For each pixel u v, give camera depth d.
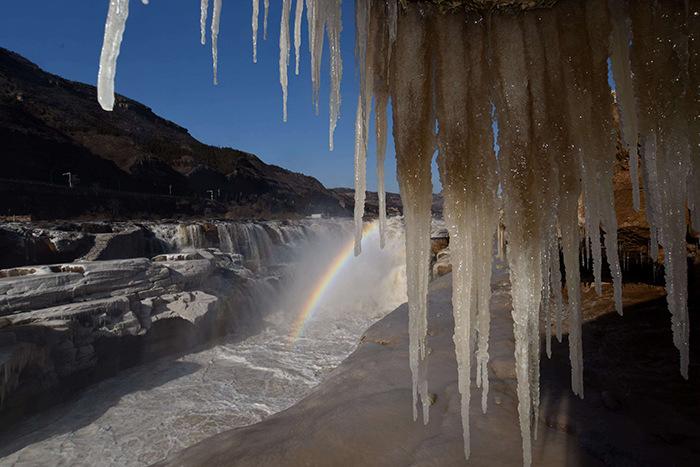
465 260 2.64
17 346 10.55
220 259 23.75
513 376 4.45
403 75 2.56
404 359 5.07
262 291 22.33
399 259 29.78
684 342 2.58
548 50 2.47
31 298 12.55
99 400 12.23
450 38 2.52
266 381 14.16
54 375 11.71
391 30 2.44
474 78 2.52
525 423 2.68
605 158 2.51
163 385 13.44
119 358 14.03
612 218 2.58
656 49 2.34
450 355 5.17
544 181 2.55
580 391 2.88
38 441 10.18
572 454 3.05
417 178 2.61
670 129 2.38
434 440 3.31
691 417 3.48
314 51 2.63
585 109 2.47
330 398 4.22
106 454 9.85
